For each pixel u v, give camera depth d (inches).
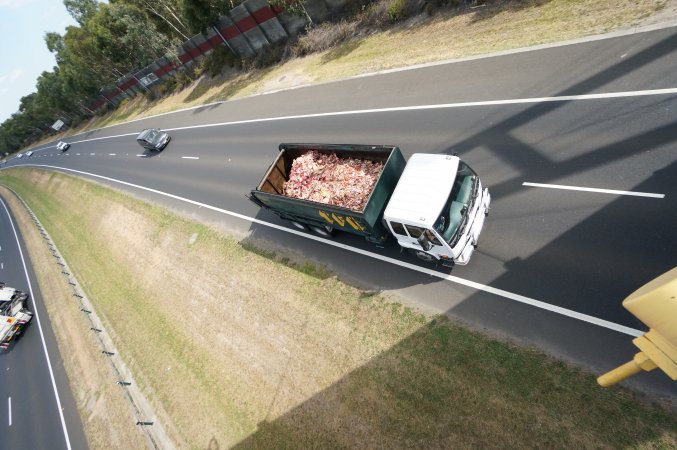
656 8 488.4
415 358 407.5
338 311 496.7
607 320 333.4
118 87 2240.4
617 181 395.2
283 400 478.0
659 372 297.7
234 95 1184.8
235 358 562.3
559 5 594.9
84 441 689.6
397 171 463.2
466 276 430.3
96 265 1037.2
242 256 679.1
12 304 1082.7
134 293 837.2
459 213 395.9
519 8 646.5
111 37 1822.1
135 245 962.7
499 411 339.9
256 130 938.1
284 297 565.0
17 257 1478.8
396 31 840.3
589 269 362.9
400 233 427.2
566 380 324.8
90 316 889.5
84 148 2048.5
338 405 430.9
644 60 455.5
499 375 354.6
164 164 1182.3
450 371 380.2
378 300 473.4
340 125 733.3
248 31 1197.1
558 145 456.1
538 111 499.2
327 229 564.7
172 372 628.4
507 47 598.2
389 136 631.8
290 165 632.4
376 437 389.1
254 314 583.2
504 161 483.5
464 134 545.3
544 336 353.1
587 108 462.3
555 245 393.1
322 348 480.7
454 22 729.0
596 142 431.8
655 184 373.4
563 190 420.8
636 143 406.6
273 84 1051.9
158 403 610.5
